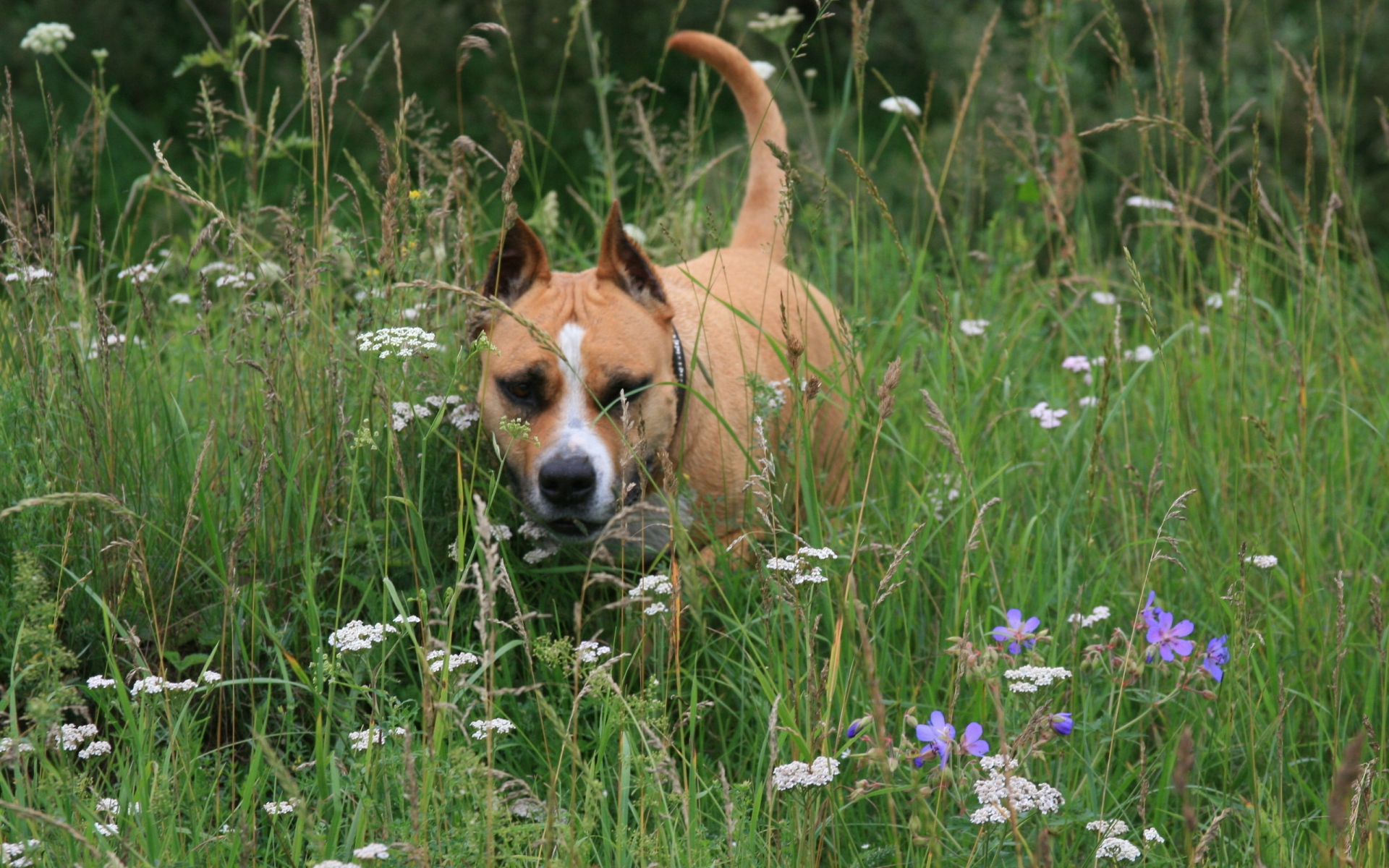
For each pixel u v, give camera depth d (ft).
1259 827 17.63
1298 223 35.09
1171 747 18.66
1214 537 25.03
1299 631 21.93
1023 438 27.91
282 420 22.17
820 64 63.77
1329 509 25.49
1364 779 16.37
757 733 19.61
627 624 21.33
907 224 52.21
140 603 20.06
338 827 15.80
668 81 63.00
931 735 15.88
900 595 22.00
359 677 18.21
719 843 16.33
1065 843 17.04
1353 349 32.83
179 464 21.99
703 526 24.08
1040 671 16.75
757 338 27.20
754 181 31.63
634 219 37.11
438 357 24.02
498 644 21.44
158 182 27.84
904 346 30.50
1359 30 33.32
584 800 17.70
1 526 20.22
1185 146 46.37
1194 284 34.35
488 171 56.18
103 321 21.61
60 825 13.26
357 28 58.08
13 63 54.03
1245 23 53.06
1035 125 44.34
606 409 21.33
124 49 56.49
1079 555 23.00
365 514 20.79
